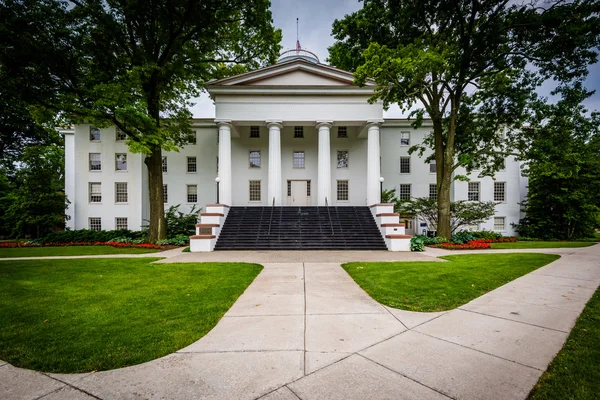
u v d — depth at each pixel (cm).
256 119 2069
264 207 1962
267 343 354
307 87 2044
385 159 2605
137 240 1848
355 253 1327
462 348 338
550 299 541
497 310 478
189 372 286
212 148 2611
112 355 320
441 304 514
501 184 2553
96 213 2483
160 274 812
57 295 586
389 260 1086
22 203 2322
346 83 2108
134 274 813
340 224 1745
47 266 961
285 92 2058
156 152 1742
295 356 319
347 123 2138
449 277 735
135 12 1430
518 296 562
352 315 459
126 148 2522
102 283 698
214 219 1631
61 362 306
